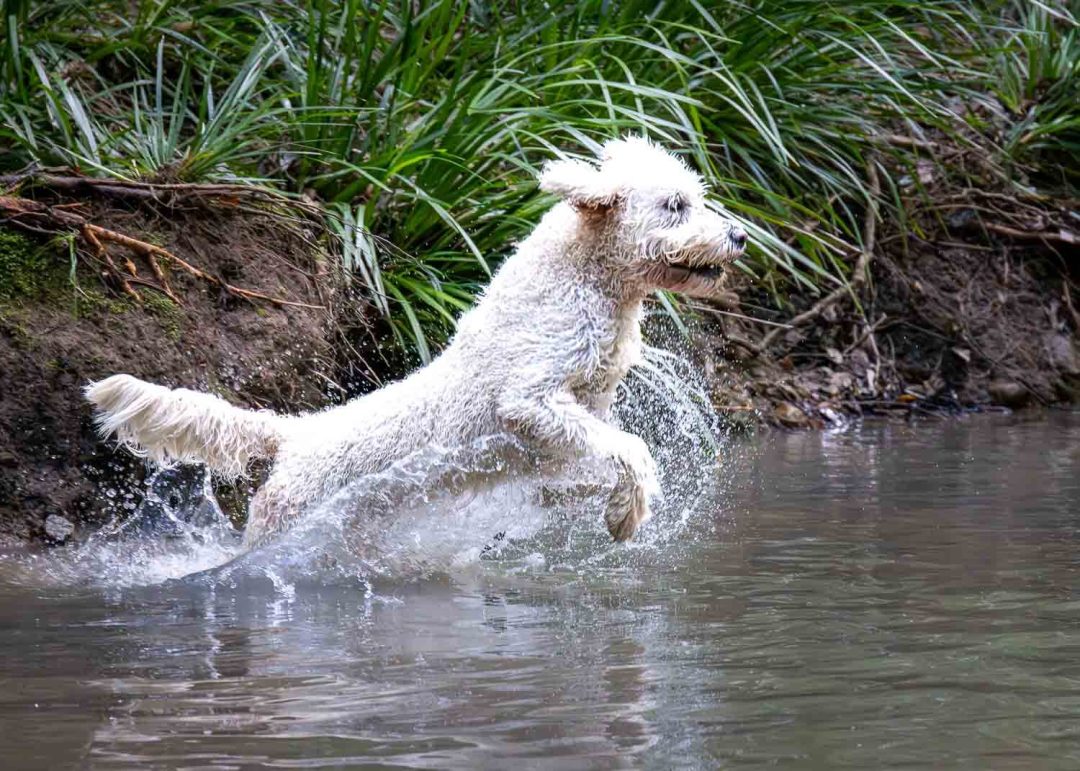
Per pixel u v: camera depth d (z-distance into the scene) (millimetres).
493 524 9352
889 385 17188
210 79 13727
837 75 16922
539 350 8812
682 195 8891
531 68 14125
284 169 13234
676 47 15367
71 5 14398
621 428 13586
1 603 7875
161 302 10992
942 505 10680
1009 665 6285
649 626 7129
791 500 10977
